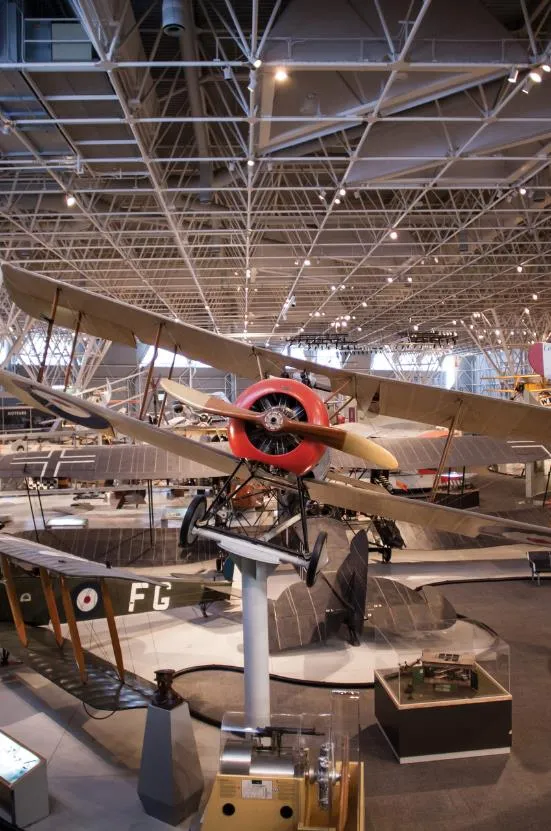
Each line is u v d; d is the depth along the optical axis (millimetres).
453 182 13805
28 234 16750
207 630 7688
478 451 12227
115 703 4566
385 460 4723
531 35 8617
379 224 19500
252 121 9938
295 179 16359
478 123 11547
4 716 5535
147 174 12984
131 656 6863
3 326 27906
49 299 6266
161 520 13398
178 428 17203
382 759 4777
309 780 3648
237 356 6566
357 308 31203
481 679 5176
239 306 30875
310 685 6047
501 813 4121
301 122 10812
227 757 3746
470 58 8930
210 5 8984
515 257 21203
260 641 4754
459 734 4770
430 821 4043
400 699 4832
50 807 4242
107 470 11000
